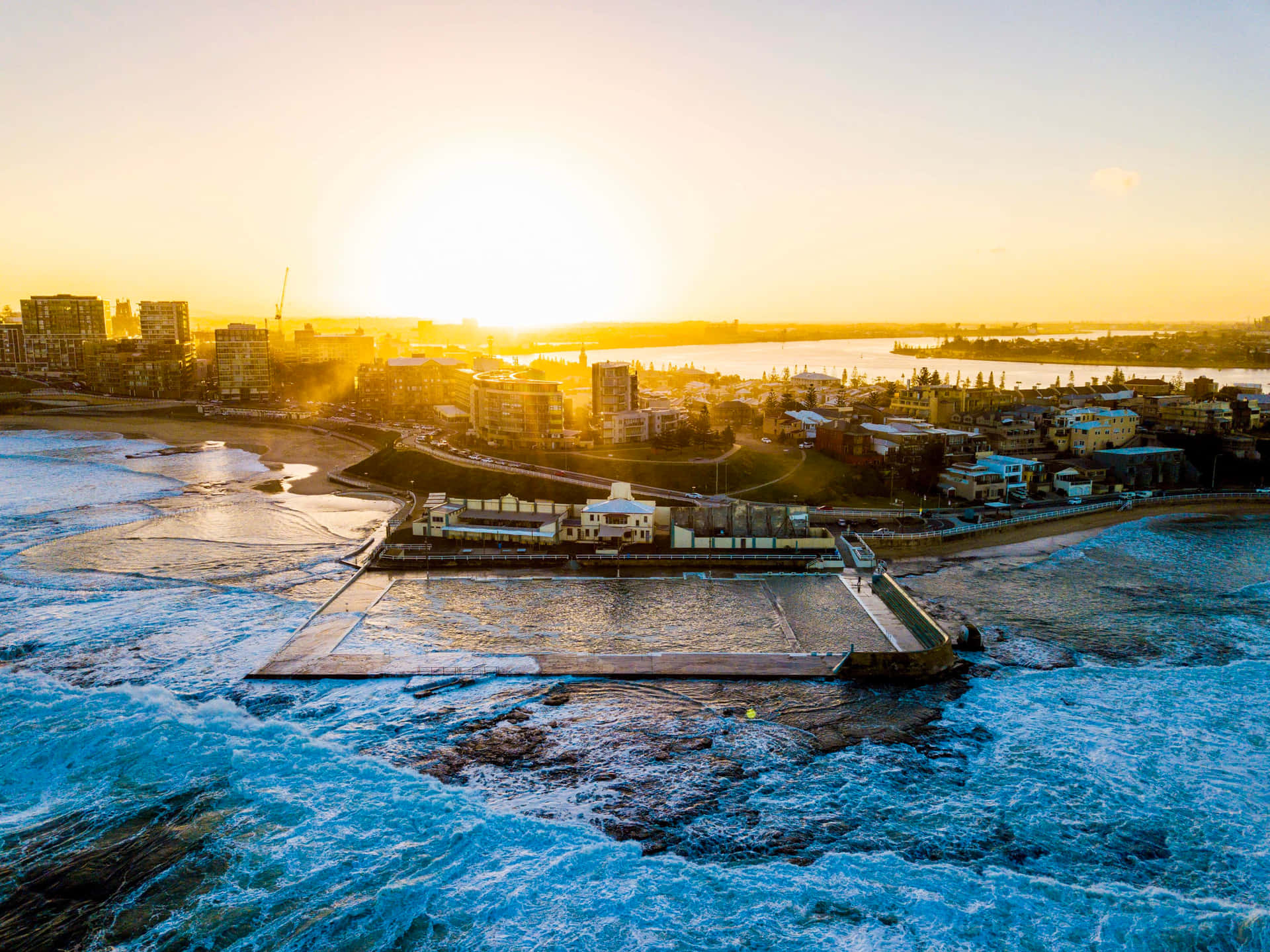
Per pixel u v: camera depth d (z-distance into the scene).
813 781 62.56
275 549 126.19
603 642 88.75
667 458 175.50
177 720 69.25
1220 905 49.34
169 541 130.88
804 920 47.72
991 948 45.66
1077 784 62.19
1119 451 175.12
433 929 46.44
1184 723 71.62
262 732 68.31
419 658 83.94
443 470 172.38
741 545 119.94
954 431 180.12
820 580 110.12
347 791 59.78
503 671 81.06
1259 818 58.06
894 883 51.06
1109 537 134.12
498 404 194.25
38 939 45.53
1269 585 110.06
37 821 55.91
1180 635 92.38
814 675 80.56
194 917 47.22
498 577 110.38
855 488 156.88
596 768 63.91
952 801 60.00
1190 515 148.88
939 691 77.94
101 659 83.44
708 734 69.44
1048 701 76.00
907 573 115.00
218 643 87.94
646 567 114.62
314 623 93.31
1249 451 177.25
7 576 110.81
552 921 47.19
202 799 58.50
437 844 53.94
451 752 65.88
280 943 45.25
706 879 51.16
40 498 163.00
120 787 59.88
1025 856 53.94
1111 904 49.38
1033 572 115.44
